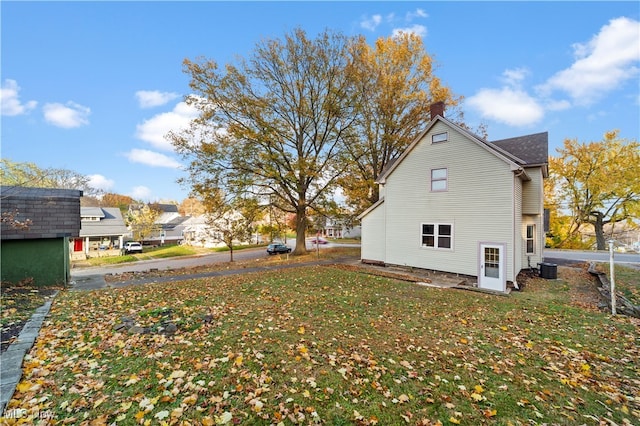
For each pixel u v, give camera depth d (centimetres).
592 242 2964
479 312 744
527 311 758
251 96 1850
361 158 2331
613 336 578
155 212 4859
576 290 1021
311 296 862
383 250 1608
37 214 970
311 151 2119
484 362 453
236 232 2069
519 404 340
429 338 551
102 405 294
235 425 277
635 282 1012
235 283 1056
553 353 494
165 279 1163
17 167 2842
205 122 1766
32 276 969
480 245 1122
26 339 446
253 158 1847
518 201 1227
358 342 513
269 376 374
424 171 1394
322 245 3659
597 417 321
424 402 337
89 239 3531
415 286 1073
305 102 1955
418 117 2158
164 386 334
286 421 288
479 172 1197
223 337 499
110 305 694
